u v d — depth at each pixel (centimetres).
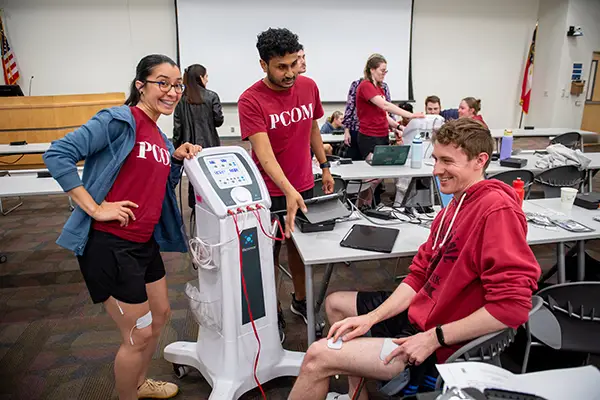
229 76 751
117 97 629
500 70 859
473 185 127
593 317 145
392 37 784
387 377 126
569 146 475
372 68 365
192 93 333
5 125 578
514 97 880
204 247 162
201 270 171
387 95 427
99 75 730
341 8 756
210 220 160
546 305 145
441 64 833
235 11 727
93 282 142
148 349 173
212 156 166
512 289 110
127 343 151
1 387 190
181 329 236
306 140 206
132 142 137
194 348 191
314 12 750
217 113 350
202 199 160
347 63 781
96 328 238
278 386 190
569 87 821
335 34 765
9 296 275
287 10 742
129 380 157
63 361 208
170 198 167
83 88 732
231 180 163
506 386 72
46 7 694
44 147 449
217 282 164
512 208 116
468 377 75
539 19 844
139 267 148
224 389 167
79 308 260
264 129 187
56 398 183
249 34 740
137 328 150
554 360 164
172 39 735
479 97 865
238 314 167
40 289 285
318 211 198
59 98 591
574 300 145
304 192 212
